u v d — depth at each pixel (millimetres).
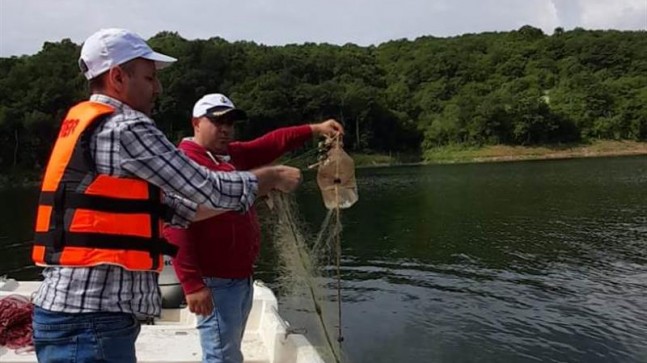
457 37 134875
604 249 21562
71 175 2035
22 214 35719
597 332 13016
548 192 40469
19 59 78938
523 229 26297
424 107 96562
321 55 101562
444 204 36344
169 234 2961
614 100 93875
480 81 108188
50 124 63500
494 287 17125
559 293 16203
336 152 3588
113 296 2055
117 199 2041
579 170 58750
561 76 104375
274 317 4344
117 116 2047
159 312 2217
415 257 21766
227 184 2174
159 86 2277
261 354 4156
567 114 92188
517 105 90375
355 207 36875
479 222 28812
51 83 66438
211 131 3230
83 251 2010
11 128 62938
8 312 4031
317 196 36875
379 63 117312
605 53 109625
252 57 89375
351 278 18812
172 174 2053
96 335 2039
